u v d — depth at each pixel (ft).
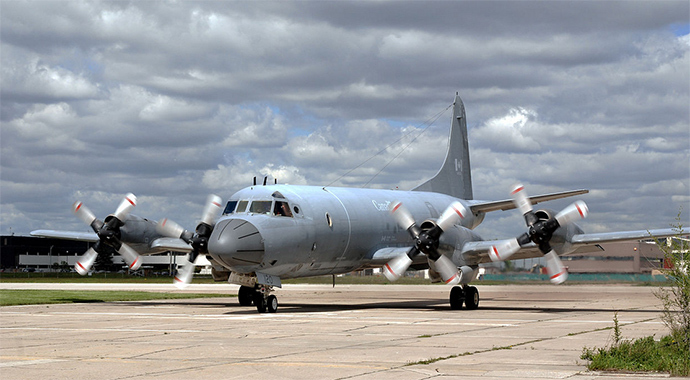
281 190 81.46
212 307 92.94
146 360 40.19
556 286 176.65
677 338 40.81
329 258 85.81
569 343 47.80
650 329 58.54
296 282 215.92
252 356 41.68
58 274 320.70
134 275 315.17
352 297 128.36
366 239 90.94
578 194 88.22
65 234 100.83
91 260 93.20
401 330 57.93
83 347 46.39
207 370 36.58
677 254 42.06
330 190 91.25
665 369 35.65
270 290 80.28
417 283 207.21
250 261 74.74
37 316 75.46
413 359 40.22
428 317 72.59
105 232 90.68
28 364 38.86
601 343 47.75
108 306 94.84
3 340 50.88
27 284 192.85
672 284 42.32
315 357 41.19
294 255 79.56
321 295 138.00
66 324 64.90
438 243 80.38
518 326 61.62
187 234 85.56
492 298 126.41
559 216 78.54
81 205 93.25
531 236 78.64
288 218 78.95
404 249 92.79
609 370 35.78
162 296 124.98
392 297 129.18
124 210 91.71
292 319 70.13
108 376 34.86
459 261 82.28
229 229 74.28
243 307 93.15
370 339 50.90
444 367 37.22
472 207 110.93
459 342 48.73
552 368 36.73
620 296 133.08
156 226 95.14
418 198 106.52
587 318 71.51
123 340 50.65
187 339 51.19
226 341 49.78
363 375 34.81
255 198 79.00
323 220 83.51
